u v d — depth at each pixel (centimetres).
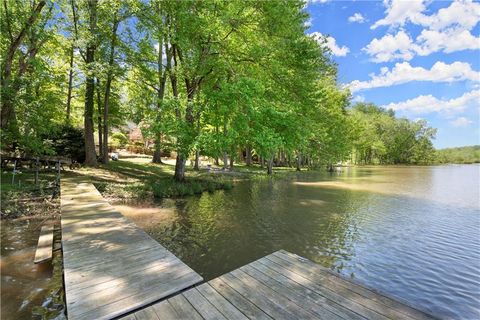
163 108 1245
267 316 303
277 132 1184
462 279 611
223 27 1251
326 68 1457
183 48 1277
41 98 1302
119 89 2209
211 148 1159
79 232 594
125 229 619
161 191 1344
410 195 1769
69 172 1614
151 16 1455
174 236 811
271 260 462
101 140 2167
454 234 929
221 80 1251
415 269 659
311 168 4369
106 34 1697
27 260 550
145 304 329
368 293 354
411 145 7388
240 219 1042
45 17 1380
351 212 1234
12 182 1171
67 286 360
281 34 1212
